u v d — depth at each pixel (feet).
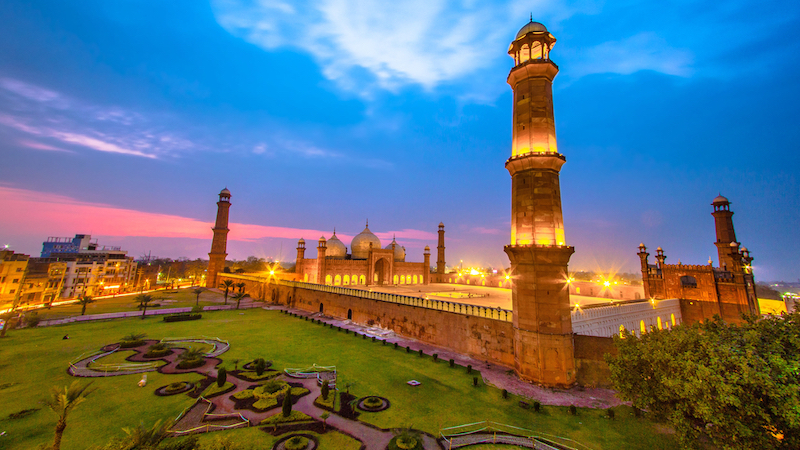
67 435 56.65
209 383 80.69
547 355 82.38
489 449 56.08
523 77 93.40
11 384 77.92
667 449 55.83
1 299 192.24
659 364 52.37
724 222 169.07
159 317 165.27
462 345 109.09
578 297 163.32
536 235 86.58
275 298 227.20
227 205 310.04
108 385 78.74
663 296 154.61
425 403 72.69
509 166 93.50
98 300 225.97
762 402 40.16
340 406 70.33
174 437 56.03
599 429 62.80
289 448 53.83
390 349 113.09
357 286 228.22
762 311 174.70
